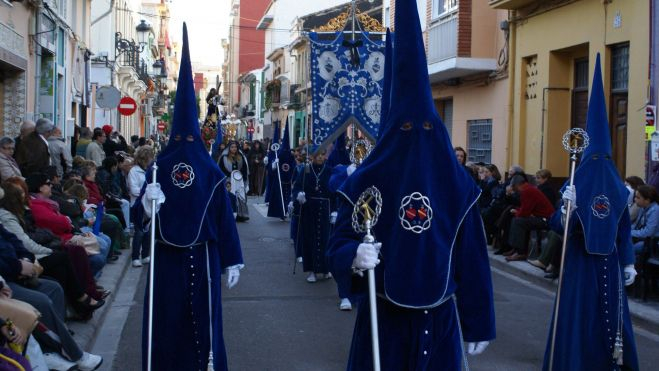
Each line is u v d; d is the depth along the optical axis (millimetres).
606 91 14953
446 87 22953
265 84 61281
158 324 5602
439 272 3824
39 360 5625
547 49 17109
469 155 21688
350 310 9375
